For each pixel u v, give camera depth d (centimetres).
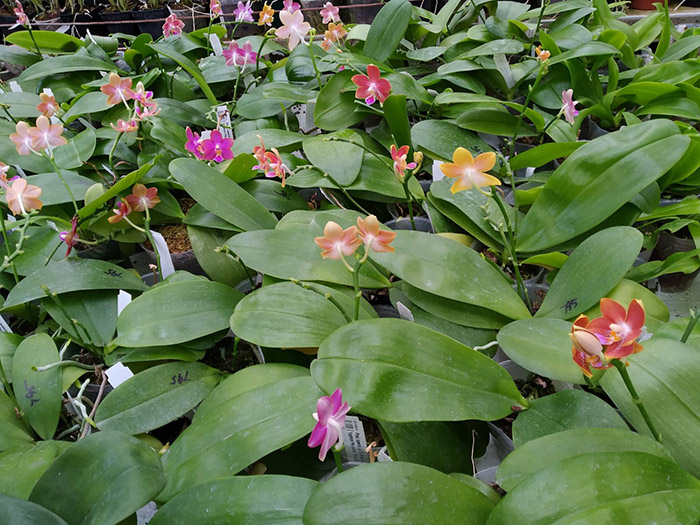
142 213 130
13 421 90
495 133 139
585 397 74
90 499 63
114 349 102
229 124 156
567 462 57
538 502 54
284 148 146
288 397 78
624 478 55
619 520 51
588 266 89
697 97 136
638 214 103
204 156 129
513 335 82
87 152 142
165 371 95
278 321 90
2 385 97
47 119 113
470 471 78
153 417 89
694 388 67
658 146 96
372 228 74
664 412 67
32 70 170
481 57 161
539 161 124
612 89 159
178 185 132
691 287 123
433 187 120
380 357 74
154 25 292
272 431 74
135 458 66
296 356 95
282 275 99
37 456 78
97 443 67
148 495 61
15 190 103
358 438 78
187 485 70
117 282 108
